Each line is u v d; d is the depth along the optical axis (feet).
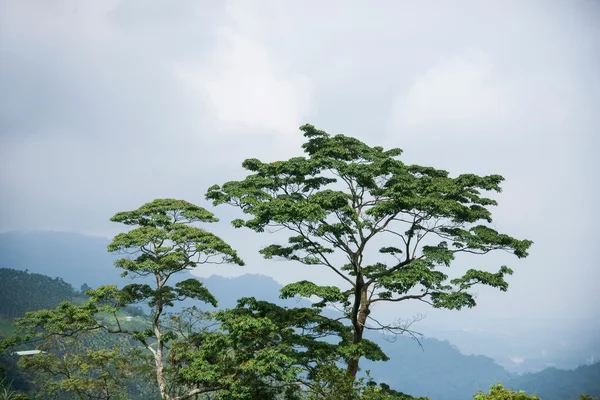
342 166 89.15
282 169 92.99
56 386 102.68
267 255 95.66
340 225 82.84
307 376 87.92
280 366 84.48
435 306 83.97
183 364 105.29
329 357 78.02
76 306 99.09
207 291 109.70
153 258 105.29
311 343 90.94
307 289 83.35
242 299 94.79
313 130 98.73
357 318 94.12
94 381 101.81
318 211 79.36
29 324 97.35
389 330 93.61
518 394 64.59
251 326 83.25
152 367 106.63
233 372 88.74
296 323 93.86
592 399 82.89
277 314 93.91
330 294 83.20
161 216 105.40
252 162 97.40
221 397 85.35
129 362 106.01
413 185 84.17
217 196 96.63
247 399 85.15
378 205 81.30
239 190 93.25
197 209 108.99
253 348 89.61
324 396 73.51
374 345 94.99
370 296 95.35
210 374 85.35
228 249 102.01
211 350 90.53
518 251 84.84
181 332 104.99
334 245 89.76
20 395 112.88
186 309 107.24
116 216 106.93
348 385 69.97
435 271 93.04
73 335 105.40
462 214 84.58
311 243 94.02
